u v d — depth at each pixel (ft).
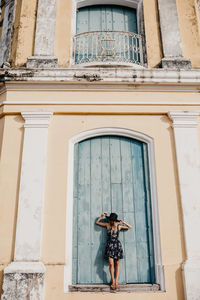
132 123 16.30
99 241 14.79
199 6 20.31
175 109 16.51
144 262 14.43
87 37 19.54
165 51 17.98
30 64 17.29
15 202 14.58
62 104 16.30
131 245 14.70
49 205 14.56
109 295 13.23
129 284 13.91
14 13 19.99
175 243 14.14
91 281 14.15
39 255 13.55
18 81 16.30
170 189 15.06
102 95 16.56
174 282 13.47
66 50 18.12
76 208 15.26
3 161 15.34
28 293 12.83
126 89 16.69
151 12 19.26
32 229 13.94
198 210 14.48
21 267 13.19
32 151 15.35
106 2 20.54
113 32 19.80
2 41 19.75
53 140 15.79
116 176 15.96
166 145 15.92
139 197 15.56
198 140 16.02
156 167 15.46
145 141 16.38
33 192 14.57
